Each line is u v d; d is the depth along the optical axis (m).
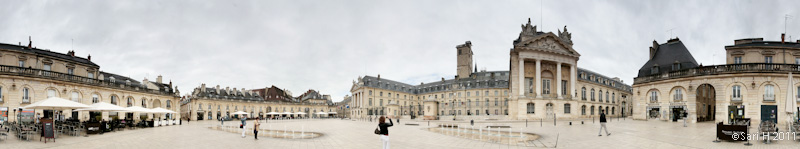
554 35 54.50
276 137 20.31
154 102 56.00
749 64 33.06
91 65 45.09
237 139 19.09
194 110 80.75
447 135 21.17
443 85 94.69
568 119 50.56
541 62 55.34
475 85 84.50
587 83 67.12
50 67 39.62
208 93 86.88
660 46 49.06
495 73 85.50
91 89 40.47
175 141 18.19
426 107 60.91
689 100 36.16
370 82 94.81
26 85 34.16
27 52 36.97
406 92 103.06
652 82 40.53
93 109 25.69
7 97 32.94
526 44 52.91
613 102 77.75
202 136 21.05
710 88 44.53
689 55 44.31
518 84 53.09
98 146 15.93
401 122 44.66
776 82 32.19
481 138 19.19
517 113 52.28
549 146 15.73
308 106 111.44
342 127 32.09
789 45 35.84
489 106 81.31
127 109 29.08
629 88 90.56
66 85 37.34
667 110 38.56
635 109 43.00
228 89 93.81
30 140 17.91
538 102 51.97
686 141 16.66
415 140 18.44
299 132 24.84
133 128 29.80
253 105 95.00
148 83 61.12
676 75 37.78
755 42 37.34
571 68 56.59
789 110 21.05
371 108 92.56
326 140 18.64
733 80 33.69
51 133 17.45
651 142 16.64
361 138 19.84
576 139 18.42
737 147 14.44
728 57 37.19
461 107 86.06
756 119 32.19
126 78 58.88
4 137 19.02
